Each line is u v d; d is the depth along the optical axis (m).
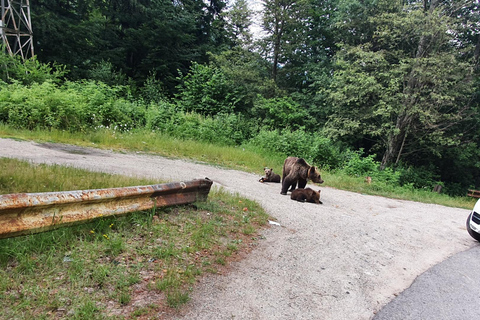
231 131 18.31
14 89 14.59
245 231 5.06
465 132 22.41
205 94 22.42
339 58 22.75
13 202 3.04
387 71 19.81
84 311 2.62
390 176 16.38
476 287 4.45
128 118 15.93
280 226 5.73
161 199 4.96
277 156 16.50
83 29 25.70
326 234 5.70
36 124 13.14
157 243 4.04
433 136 20.45
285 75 27.78
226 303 3.17
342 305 3.49
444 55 18.28
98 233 3.87
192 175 9.48
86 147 11.70
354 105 21.75
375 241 5.77
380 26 19.89
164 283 3.21
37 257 3.23
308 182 12.64
